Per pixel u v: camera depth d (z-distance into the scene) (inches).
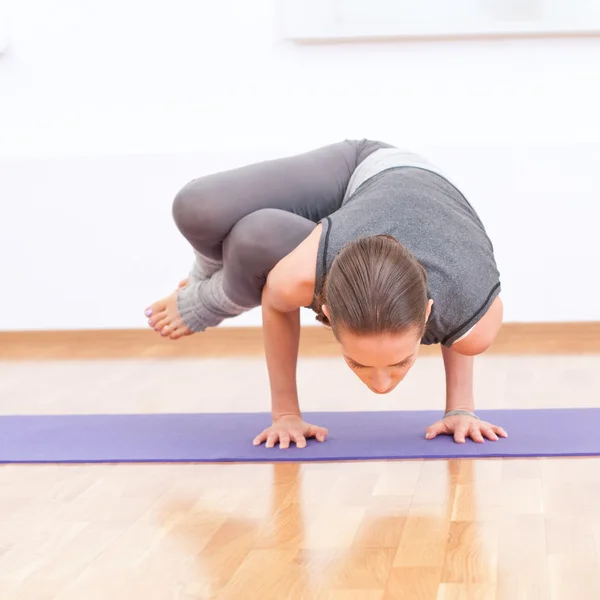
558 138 161.5
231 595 59.0
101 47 168.4
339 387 129.1
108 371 146.8
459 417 96.3
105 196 171.6
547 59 159.8
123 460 91.7
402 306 68.4
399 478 83.2
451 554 64.6
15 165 172.2
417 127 163.9
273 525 71.8
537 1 156.6
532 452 89.4
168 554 66.6
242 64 165.9
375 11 159.8
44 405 122.3
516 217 164.6
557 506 74.1
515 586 58.7
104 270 174.4
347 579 60.8
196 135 168.6
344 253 70.9
